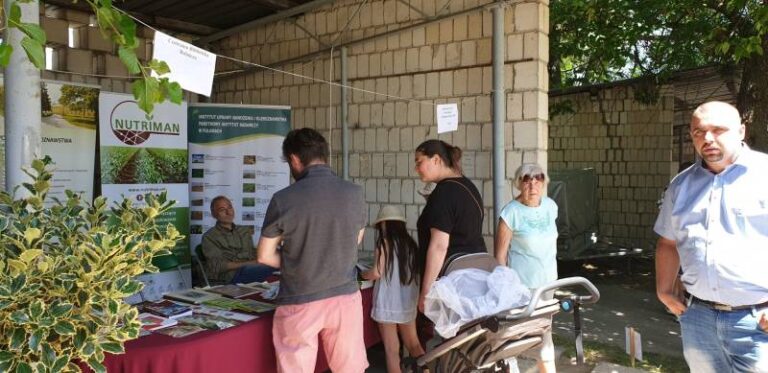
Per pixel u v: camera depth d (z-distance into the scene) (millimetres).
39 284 1706
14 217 1941
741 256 2014
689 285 2170
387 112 5641
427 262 2953
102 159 4645
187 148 5262
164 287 5102
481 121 5082
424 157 3150
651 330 5211
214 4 5852
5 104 2086
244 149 5637
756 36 5371
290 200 2432
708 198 2102
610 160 9711
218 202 4914
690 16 7758
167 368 2287
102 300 1799
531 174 3318
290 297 2508
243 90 6699
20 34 2043
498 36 4816
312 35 6102
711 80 8391
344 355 2605
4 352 1671
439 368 2816
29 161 2100
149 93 1889
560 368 4113
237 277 4660
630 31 8047
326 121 6078
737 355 2055
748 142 5875
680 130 9906
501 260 3408
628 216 9594
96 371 1820
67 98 4434
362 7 5766
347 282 2584
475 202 3062
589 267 8516
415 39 5426
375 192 5754
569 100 9656
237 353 2539
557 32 8562
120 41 1834
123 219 2059
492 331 2414
